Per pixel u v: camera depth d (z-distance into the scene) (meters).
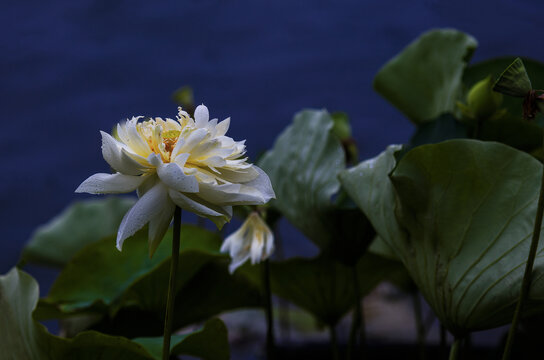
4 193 6.61
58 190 6.76
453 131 1.70
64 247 2.57
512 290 1.37
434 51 1.90
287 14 8.98
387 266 1.78
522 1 6.61
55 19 9.41
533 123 1.71
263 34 8.78
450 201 1.42
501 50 6.22
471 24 6.72
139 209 1.22
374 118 6.76
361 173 1.56
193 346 1.50
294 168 1.74
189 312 1.82
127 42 9.02
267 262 1.66
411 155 1.42
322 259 1.74
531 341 1.82
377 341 2.29
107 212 2.65
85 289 1.79
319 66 7.82
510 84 1.25
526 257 1.37
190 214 5.37
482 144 1.40
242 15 9.09
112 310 1.74
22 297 1.52
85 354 1.48
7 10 9.62
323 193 1.67
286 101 7.58
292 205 1.73
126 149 1.24
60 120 7.79
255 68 8.24
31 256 2.56
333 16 8.50
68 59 8.84
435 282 1.44
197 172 1.22
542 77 1.81
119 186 1.24
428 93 1.93
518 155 1.39
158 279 1.75
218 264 1.82
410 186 1.43
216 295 1.82
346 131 1.98
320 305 1.83
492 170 1.40
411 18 7.86
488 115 1.65
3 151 7.36
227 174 1.25
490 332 2.36
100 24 9.53
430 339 2.32
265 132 7.16
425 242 1.45
